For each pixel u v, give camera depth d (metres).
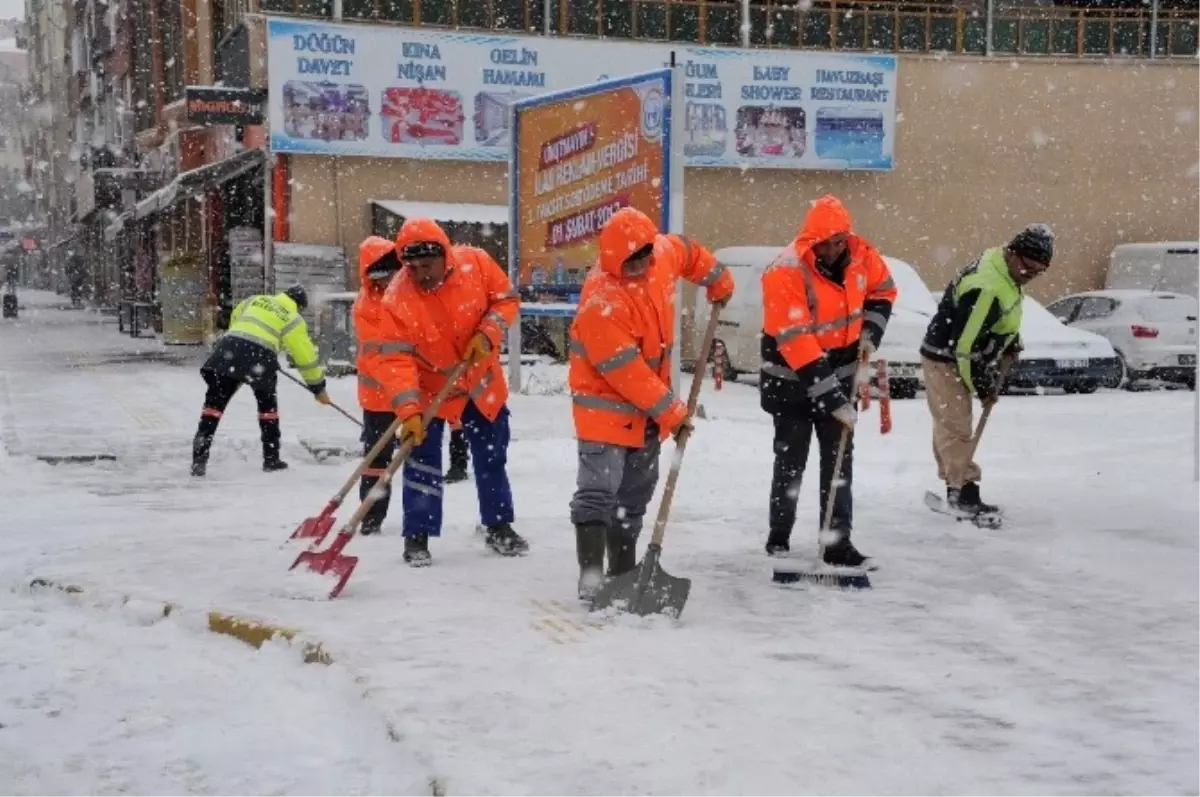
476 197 22.64
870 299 6.00
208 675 4.61
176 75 32.66
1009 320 6.94
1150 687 4.14
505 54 22.30
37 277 87.12
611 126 14.00
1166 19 25.61
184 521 7.53
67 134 63.94
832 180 24.48
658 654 4.51
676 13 23.55
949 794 3.23
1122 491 8.15
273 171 21.66
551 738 3.63
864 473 9.30
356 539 6.93
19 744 3.95
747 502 8.01
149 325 35.16
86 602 5.62
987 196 25.16
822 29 24.34
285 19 21.11
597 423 5.32
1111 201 25.64
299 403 15.20
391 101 21.75
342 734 3.94
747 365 18.36
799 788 3.27
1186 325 17.78
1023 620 5.01
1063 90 25.28
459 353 6.18
